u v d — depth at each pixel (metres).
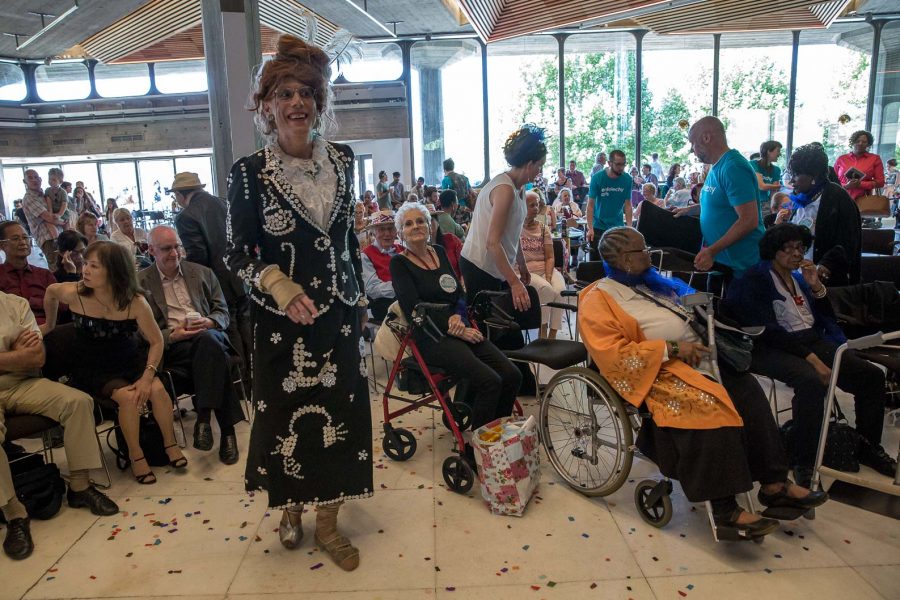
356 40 12.61
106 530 2.45
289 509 2.26
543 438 2.79
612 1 9.12
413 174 14.05
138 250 5.61
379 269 4.15
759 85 12.83
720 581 2.02
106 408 2.91
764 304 2.68
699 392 2.16
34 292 3.69
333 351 2.04
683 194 8.72
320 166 1.98
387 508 2.55
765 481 2.23
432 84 13.64
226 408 3.05
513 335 3.60
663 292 2.46
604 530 2.34
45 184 15.98
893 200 8.53
